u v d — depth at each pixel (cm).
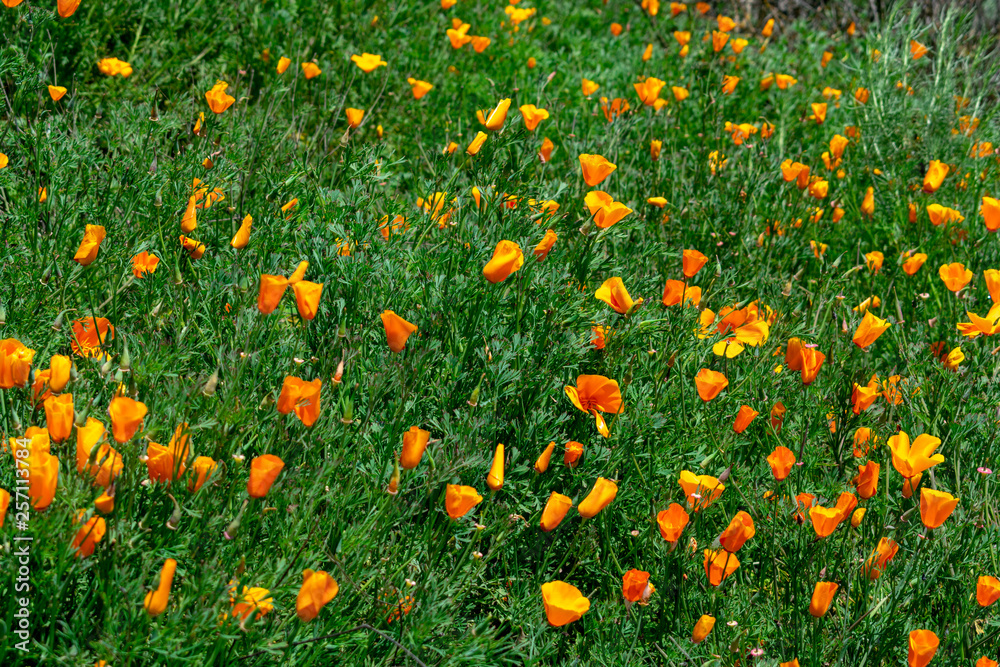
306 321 226
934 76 498
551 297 238
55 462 137
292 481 178
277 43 432
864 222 409
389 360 204
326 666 168
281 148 331
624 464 231
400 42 489
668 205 367
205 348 216
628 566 223
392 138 418
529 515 219
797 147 505
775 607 214
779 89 562
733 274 302
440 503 203
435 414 224
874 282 365
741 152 428
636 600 190
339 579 173
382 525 178
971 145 454
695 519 214
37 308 221
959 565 222
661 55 632
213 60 411
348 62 448
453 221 266
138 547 157
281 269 248
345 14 478
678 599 204
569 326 242
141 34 399
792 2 837
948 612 217
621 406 215
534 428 219
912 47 498
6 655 141
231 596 149
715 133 452
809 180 375
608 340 243
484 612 209
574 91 518
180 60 397
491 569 211
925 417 260
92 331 200
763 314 300
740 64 603
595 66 559
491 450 223
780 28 805
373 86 450
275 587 160
